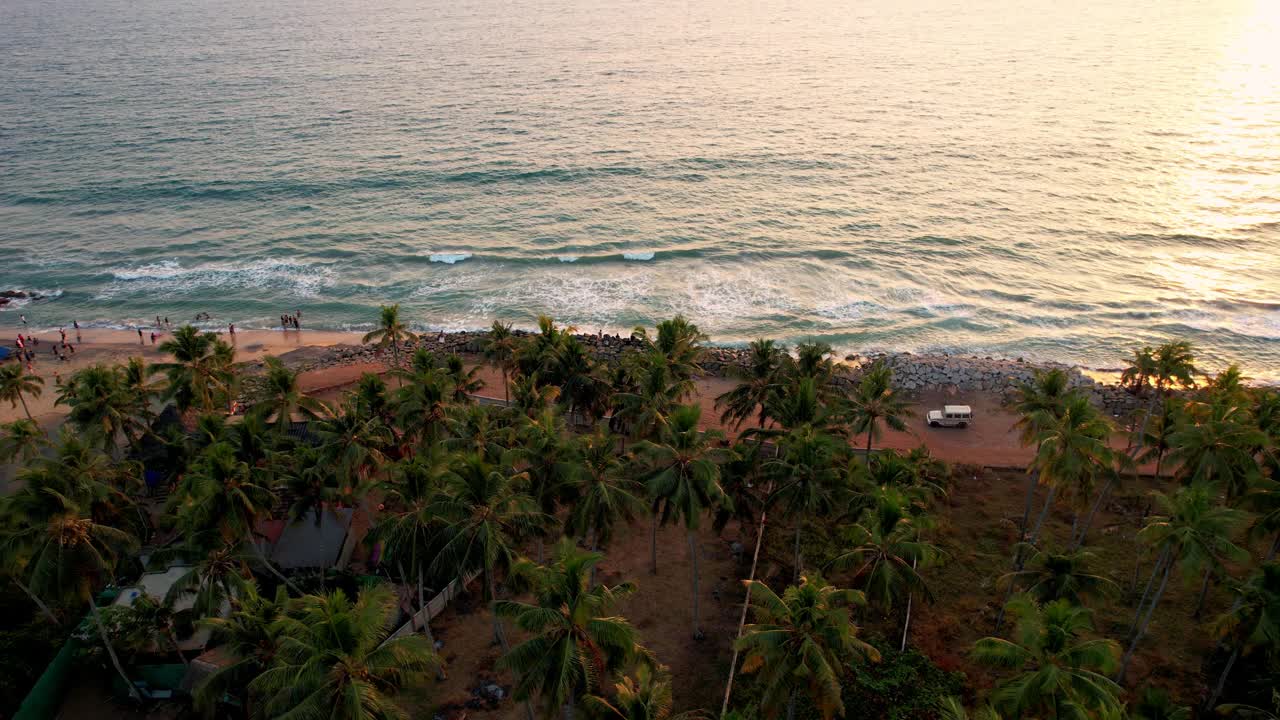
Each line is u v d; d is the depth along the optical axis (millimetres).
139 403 49906
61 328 83125
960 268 95375
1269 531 38531
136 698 35906
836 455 39781
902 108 169875
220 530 34531
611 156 139000
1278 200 113312
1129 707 35438
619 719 25703
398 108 172500
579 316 85375
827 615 28469
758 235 105250
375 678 27281
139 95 187625
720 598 43656
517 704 36156
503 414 45062
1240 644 33625
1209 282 90625
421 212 115250
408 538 33375
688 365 52750
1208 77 196750
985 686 36656
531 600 42969
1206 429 40469
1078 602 34031
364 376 49156
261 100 181000
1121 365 74562
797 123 159000
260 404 47000
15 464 52719
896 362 72438
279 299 90500
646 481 37719
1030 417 45531
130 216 114688
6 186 126375
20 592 40312
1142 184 121562
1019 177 126250
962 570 45219
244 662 30047
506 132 154250
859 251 100000
